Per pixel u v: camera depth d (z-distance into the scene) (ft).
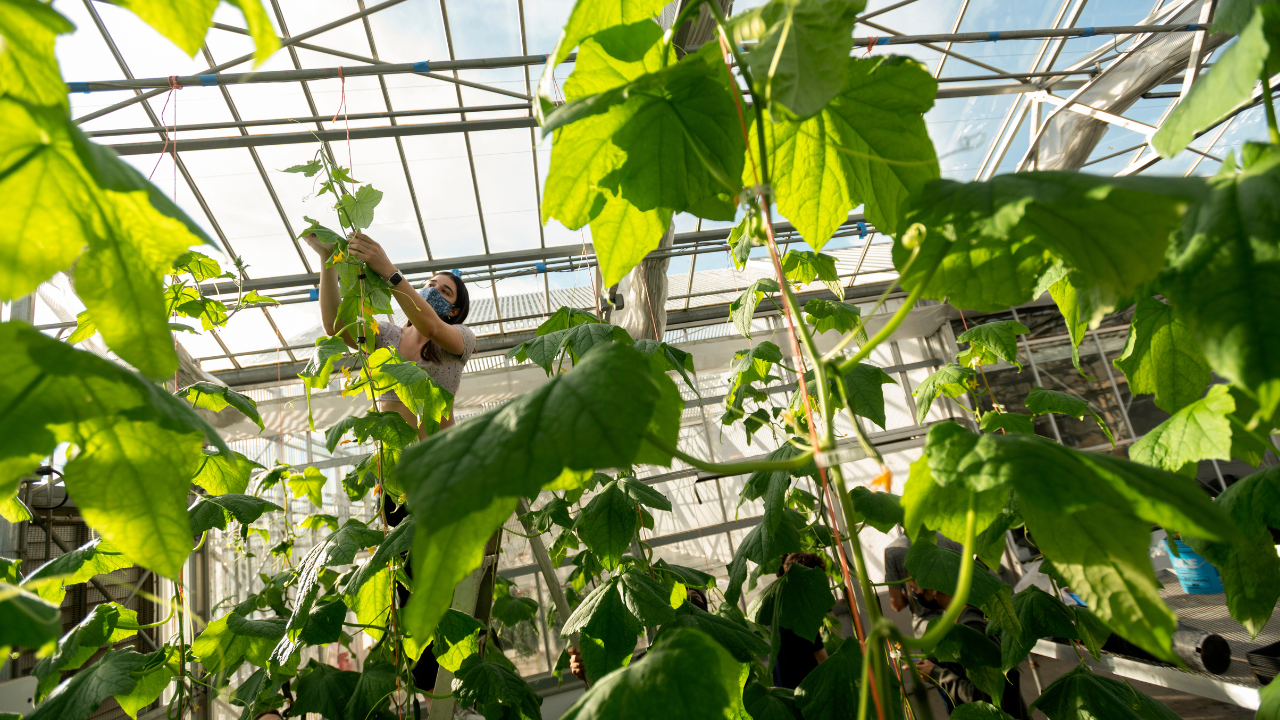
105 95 14.38
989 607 3.72
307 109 16.37
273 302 4.91
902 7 17.35
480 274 20.75
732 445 27.04
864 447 1.19
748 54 1.30
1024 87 19.51
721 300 27.09
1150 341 1.77
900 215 1.29
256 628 4.14
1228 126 18.60
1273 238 0.85
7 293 1.01
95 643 3.47
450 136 17.44
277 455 23.56
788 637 8.66
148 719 14.11
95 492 1.13
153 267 1.10
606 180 1.65
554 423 0.99
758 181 1.48
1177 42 16.61
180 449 1.15
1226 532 0.95
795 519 4.05
